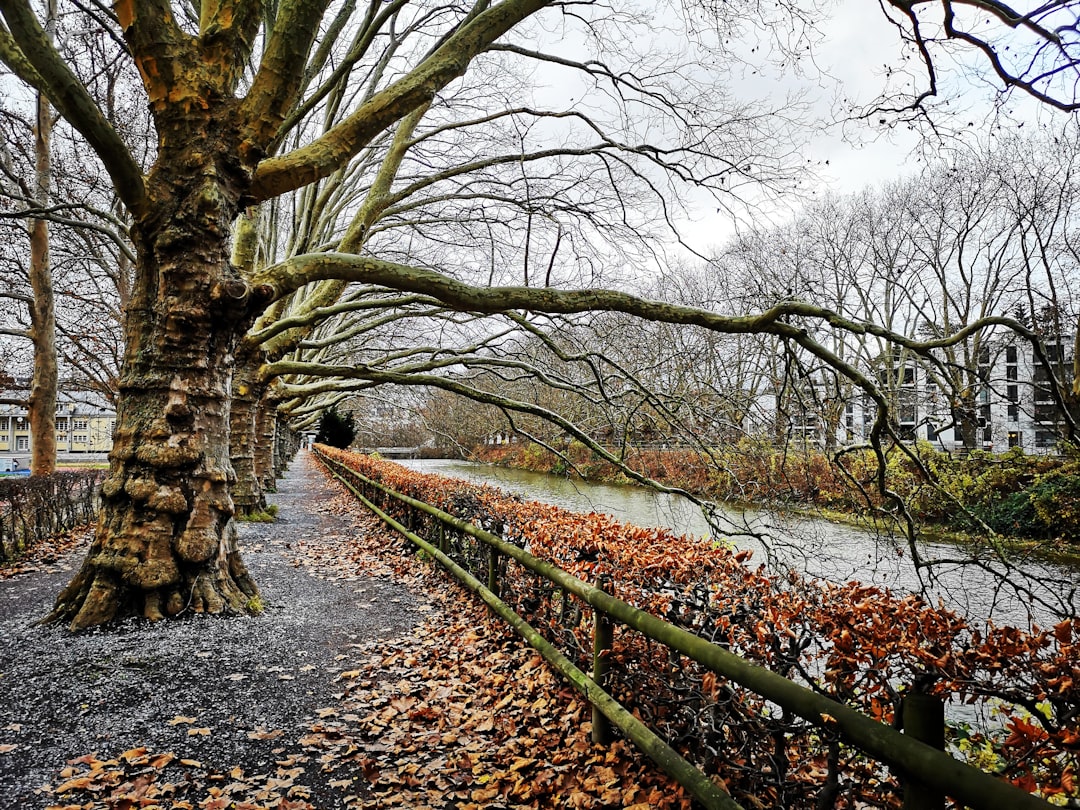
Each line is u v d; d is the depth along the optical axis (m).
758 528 9.67
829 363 4.81
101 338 17.31
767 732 2.27
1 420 51.25
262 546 9.59
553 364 11.37
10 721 3.43
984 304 28.41
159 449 5.05
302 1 4.49
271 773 3.10
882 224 26.22
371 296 11.81
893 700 1.93
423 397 17.61
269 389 12.70
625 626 3.20
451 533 7.31
